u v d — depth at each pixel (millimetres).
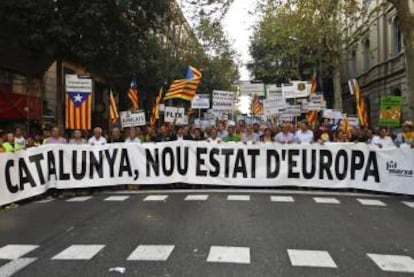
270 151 14961
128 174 15039
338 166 14633
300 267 6848
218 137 17656
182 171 15148
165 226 9422
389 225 9688
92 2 21359
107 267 6848
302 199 12781
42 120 26391
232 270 6691
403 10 16844
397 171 13867
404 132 16938
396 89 33844
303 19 27812
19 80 25375
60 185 14383
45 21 21359
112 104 19859
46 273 6621
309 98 24781
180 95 21531
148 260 7152
